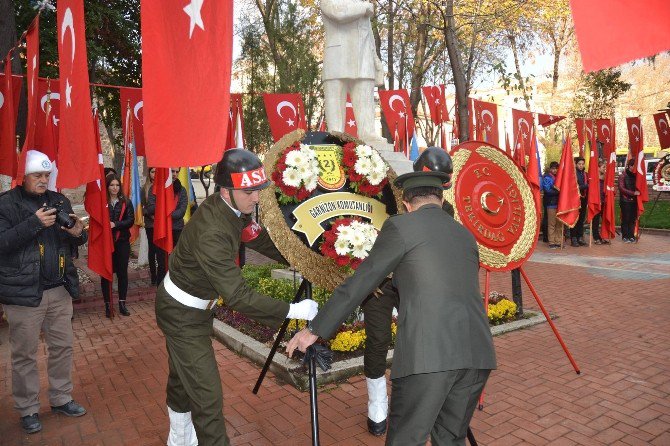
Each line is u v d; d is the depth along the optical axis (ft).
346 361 15.21
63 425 12.56
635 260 33.24
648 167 83.87
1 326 20.90
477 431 11.71
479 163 14.01
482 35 52.08
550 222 39.27
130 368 16.44
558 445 11.01
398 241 7.66
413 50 58.90
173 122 7.47
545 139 62.95
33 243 11.96
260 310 8.47
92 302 24.70
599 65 5.96
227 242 8.67
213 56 7.36
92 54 37.32
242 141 28.55
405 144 33.88
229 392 14.12
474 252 8.02
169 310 9.07
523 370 15.28
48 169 12.35
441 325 7.27
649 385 13.98
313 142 11.77
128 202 23.13
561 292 25.25
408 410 7.29
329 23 22.76
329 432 11.81
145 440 11.76
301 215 10.73
